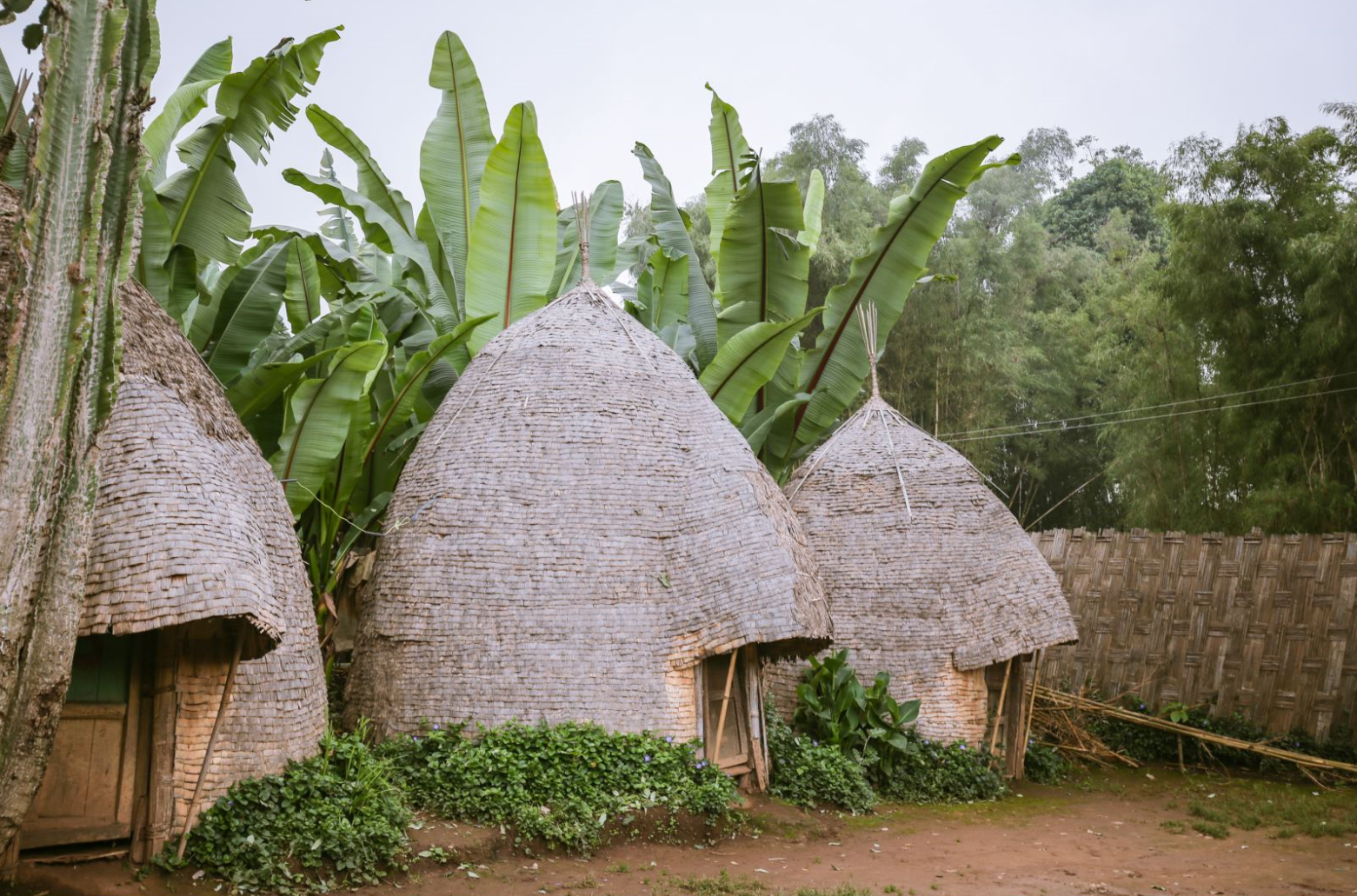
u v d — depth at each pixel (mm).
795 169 26344
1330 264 16578
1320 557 14633
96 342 6059
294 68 10203
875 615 12516
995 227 29750
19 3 6113
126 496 6848
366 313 11656
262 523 8031
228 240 10492
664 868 8109
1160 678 15508
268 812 7289
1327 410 17594
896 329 25359
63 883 6598
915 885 8086
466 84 13695
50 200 5867
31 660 5781
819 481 13438
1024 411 28922
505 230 12648
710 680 10320
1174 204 18859
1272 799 12047
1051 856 9227
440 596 9594
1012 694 12977
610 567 9773
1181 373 20328
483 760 8719
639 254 17078
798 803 10328
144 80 6324
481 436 10211
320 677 8398
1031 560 12844
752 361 13148
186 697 7254
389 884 7297
